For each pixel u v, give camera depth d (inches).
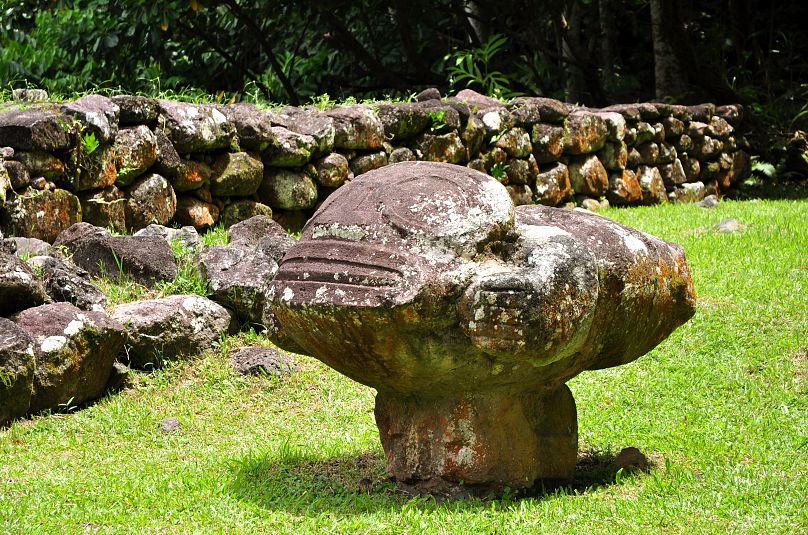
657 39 609.0
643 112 490.6
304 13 549.6
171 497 174.1
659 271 175.3
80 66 570.6
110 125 294.4
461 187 156.5
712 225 384.8
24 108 286.8
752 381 236.1
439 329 153.3
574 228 167.6
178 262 273.1
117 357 243.3
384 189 158.1
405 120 385.1
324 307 151.5
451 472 167.3
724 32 668.7
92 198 289.9
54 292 243.8
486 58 535.8
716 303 282.7
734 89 639.1
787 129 593.9
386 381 163.3
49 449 205.6
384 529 157.6
